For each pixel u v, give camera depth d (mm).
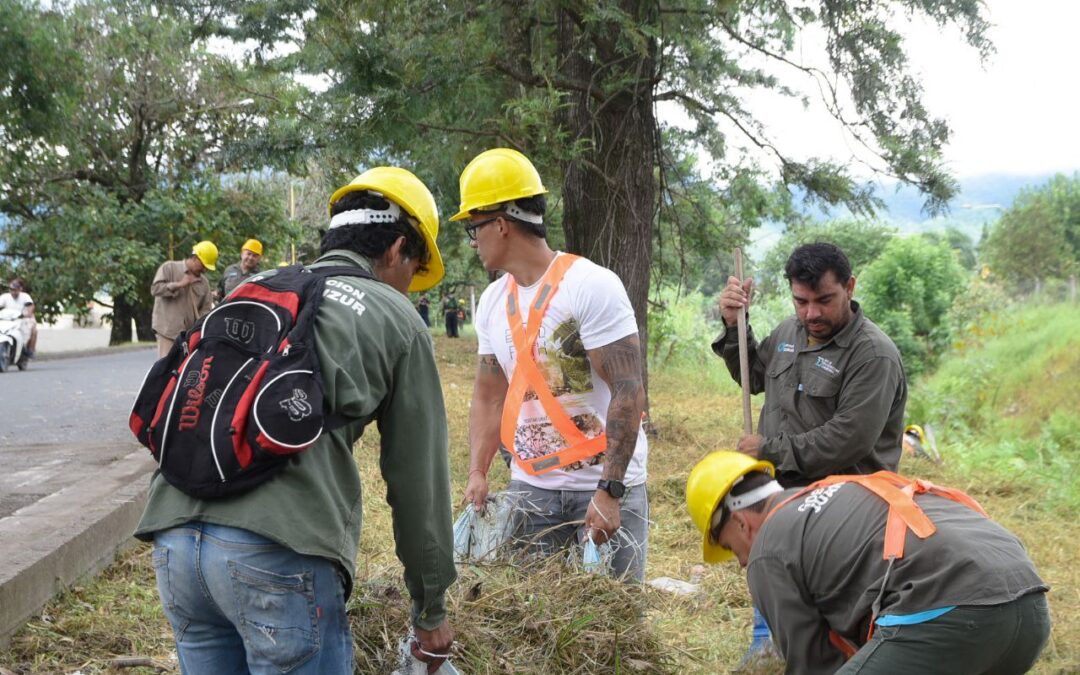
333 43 8781
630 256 9617
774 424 3707
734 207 11438
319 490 2107
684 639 4188
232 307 2219
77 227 26000
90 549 4543
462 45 8578
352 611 3082
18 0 17062
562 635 3174
